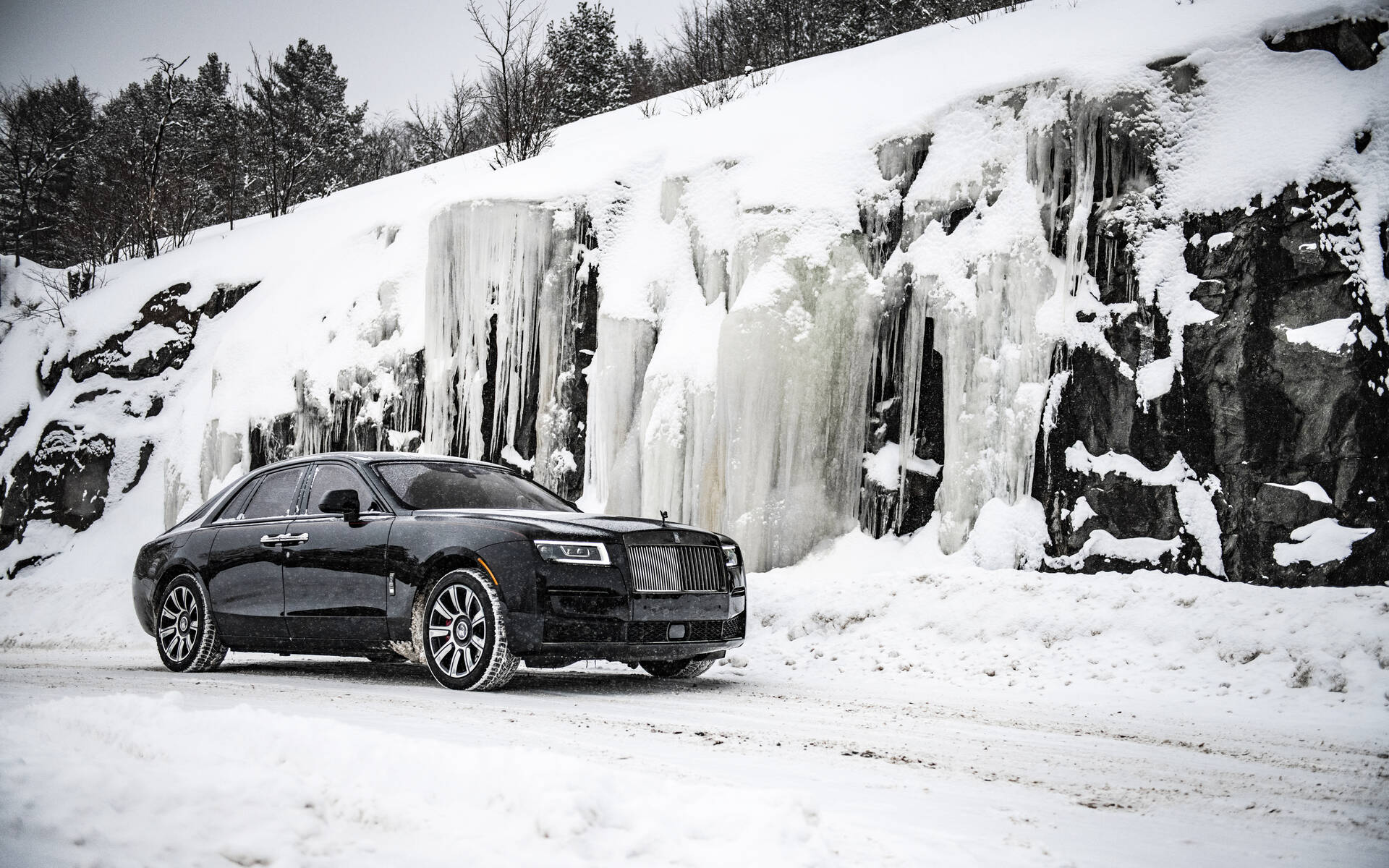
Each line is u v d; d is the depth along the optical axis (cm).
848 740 499
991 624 868
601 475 1326
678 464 1218
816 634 954
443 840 274
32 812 273
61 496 2155
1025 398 1045
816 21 3222
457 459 798
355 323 1773
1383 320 894
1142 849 309
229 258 2348
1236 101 1041
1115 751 494
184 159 4303
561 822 275
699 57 3017
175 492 1948
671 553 663
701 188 1383
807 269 1182
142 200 3316
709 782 375
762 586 1054
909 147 1217
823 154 1263
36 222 4478
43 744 371
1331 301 919
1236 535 919
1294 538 891
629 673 803
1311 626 738
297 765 340
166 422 2173
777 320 1161
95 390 2277
